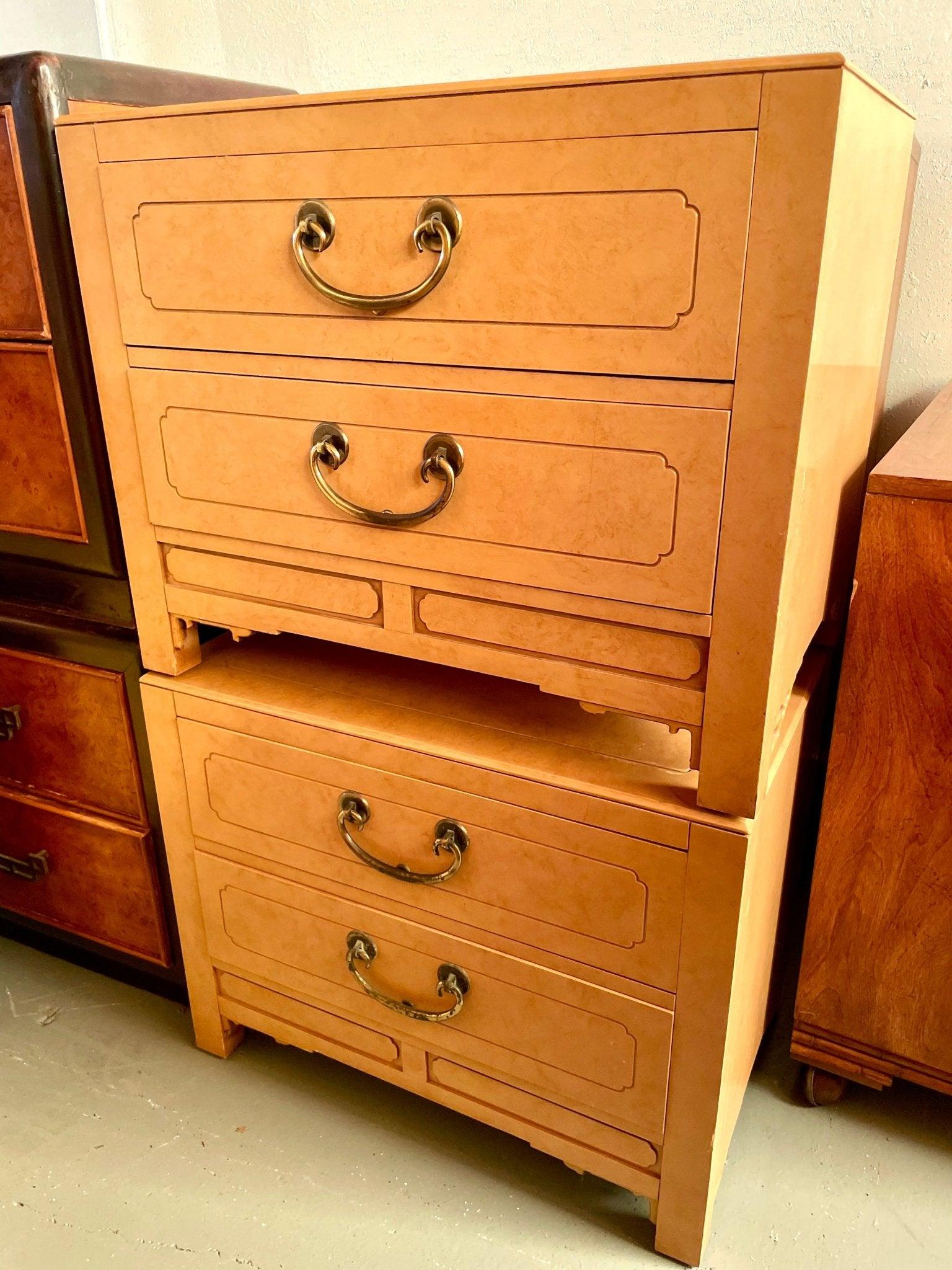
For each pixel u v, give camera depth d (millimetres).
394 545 689
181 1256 809
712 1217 819
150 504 789
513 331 591
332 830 814
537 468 614
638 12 960
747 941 722
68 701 945
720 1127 757
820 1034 899
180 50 1202
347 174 604
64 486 841
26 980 1136
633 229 537
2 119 722
